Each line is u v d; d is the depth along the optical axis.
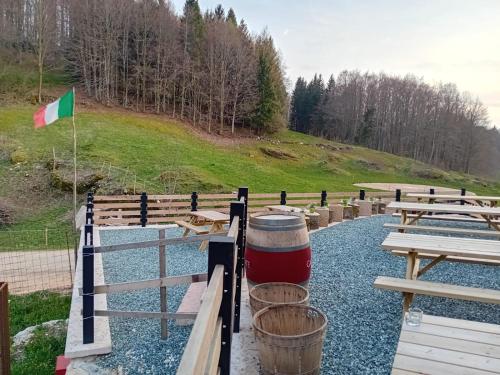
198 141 32.59
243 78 42.62
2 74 32.78
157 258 7.00
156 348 3.49
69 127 25.72
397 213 11.21
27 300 7.40
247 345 3.35
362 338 3.49
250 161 30.44
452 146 57.25
